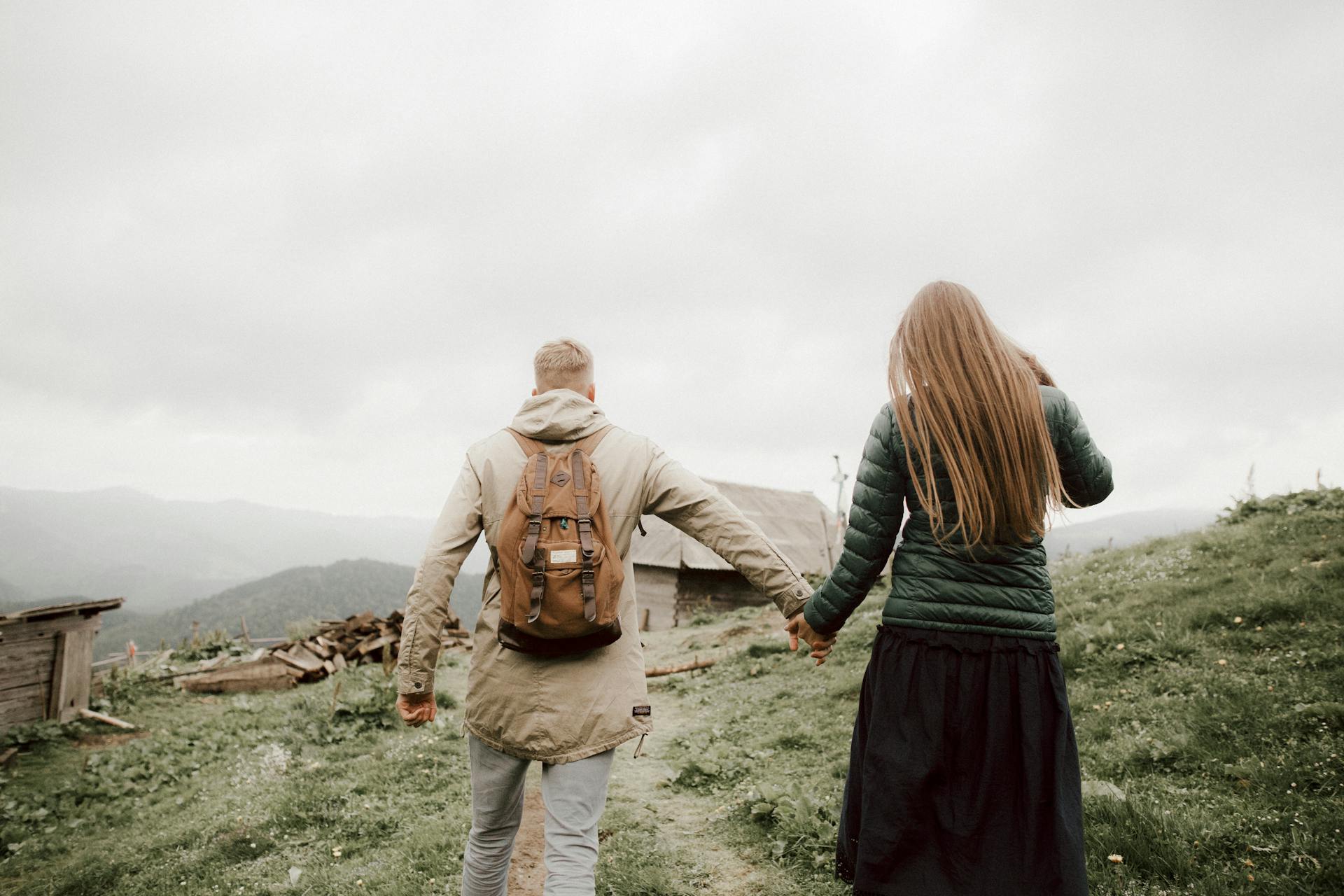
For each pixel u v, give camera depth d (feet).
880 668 6.52
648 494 7.47
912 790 6.05
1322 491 31.09
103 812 21.97
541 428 7.23
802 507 112.98
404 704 7.13
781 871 11.30
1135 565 28.58
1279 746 12.24
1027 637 6.13
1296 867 8.93
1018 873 5.74
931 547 6.40
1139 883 9.16
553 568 6.50
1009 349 6.35
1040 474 6.13
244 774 22.08
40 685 33.60
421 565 7.06
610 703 6.88
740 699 25.49
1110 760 13.05
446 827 14.47
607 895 10.98
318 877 13.21
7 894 16.56
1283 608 18.52
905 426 6.42
